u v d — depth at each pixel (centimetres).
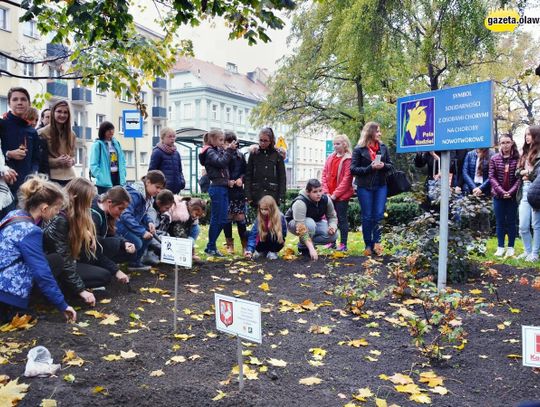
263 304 506
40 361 331
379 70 1559
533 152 706
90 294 459
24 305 410
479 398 310
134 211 626
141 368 338
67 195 434
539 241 732
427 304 399
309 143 7706
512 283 591
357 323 454
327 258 728
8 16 2506
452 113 513
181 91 6003
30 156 581
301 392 311
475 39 1511
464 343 400
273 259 726
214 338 402
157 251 663
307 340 408
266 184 770
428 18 1590
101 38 597
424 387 324
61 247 444
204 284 576
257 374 334
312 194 747
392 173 750
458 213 589
